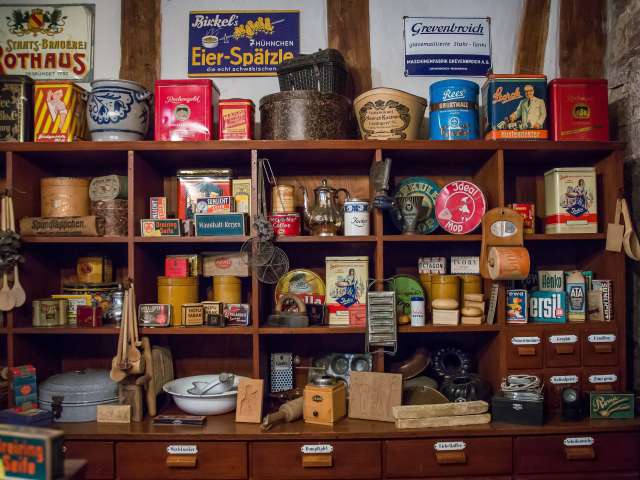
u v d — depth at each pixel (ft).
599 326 7.58
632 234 7.56
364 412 7.31
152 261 8.29
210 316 7.60
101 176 8.38
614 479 6.90
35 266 7.98
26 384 7.30
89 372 7.79
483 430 6.84
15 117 7.69
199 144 7.48
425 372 8.45
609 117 8.78
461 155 8.07
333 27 9.02
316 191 7.98
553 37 9.04
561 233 7.67
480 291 8.02
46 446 4.22
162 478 6.79
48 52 8.95
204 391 7.59
